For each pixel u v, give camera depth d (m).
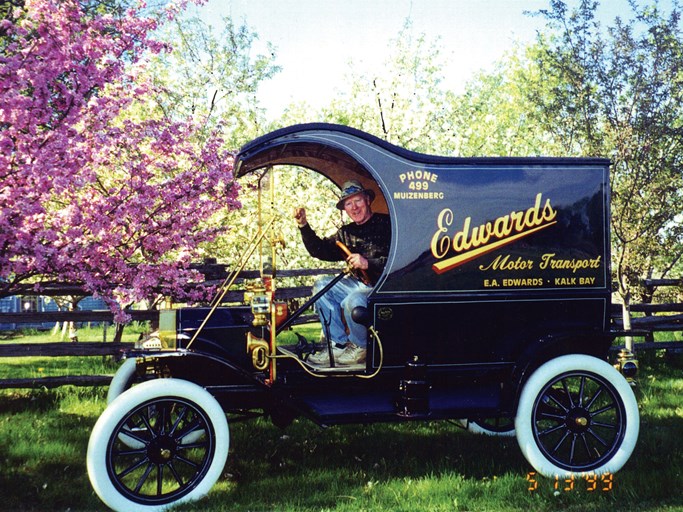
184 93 13.81
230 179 7.07
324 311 4.82
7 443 5.42
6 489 4.37
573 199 4.62
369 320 4.45
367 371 4.49
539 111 9.62
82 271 6.29
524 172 4.58
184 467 4.86
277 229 4.54
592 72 8.81
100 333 16.88
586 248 4.63
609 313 4.67
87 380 7.61
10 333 18.56
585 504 3.98
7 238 5.63
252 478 4.62
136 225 6.69
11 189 5.62
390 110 13.30
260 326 4.55
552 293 4.59
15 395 7.45
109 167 7.09
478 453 5.19
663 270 10.46
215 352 4.53
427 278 4.47
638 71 8.53
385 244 5.12
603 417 6.05
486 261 4.53
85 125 6.48
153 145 7.02
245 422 6.11
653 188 8.45
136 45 6.80
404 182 4.46
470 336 4.55
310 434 5.78
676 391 7.32
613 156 8.67
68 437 5.64
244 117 14.21
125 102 6.69
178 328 4.55
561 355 4.64
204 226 9.24
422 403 4.41
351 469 4.80
